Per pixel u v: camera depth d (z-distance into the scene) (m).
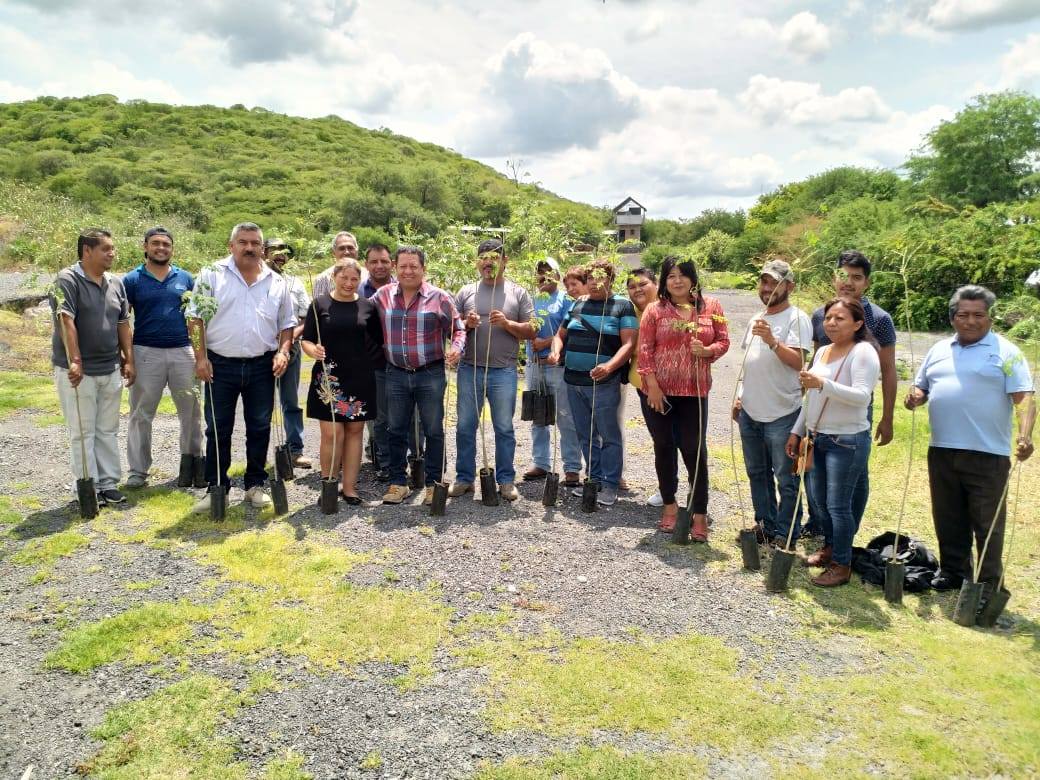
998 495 3.84
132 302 5.16
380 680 3.10
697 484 4.65
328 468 5.25
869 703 2.99
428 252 5.96
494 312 4.92
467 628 3.53
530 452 6.94
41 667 3.16
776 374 4.35
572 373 5.28
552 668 3.19
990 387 3.81
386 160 102.75
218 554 4.28
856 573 4.28
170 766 2.57
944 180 34.97
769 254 4.43
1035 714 2.91
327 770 2.56
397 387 5.03
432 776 2.54
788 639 3.51
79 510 4.94
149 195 59.59
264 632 3.44
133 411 5.31
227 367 4.88
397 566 4.18
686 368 4.48
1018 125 33.19
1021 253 17.84
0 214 15.05
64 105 104.25
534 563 4.29
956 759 2.64
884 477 6.23
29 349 10.54
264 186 75.75
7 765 2.57
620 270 5.19
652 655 3.32
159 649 3.30
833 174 51.72
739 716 2.88
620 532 4.84
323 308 4.98
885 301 19.95
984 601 3.79
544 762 2.61
